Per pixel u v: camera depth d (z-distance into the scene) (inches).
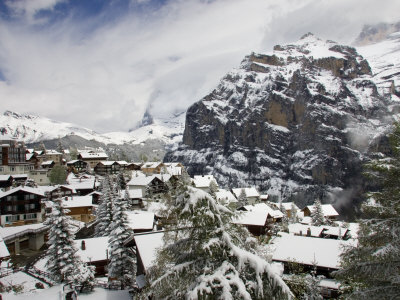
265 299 451.5
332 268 1541.6
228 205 574.9
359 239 666.8
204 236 488.1
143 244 1357.0
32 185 3934.5
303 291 1024.2
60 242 1547.7
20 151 5246.1
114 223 1676.9
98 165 6624.0
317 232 2731.3
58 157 6815.9
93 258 1878.7
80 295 1379.2
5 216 2775.6
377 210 654.5
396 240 572.4
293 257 1638.8
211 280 435.5
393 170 652.1
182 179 549.0
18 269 1941.4
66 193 3905.0
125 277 1563.7
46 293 1290.6
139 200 3917.3
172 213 537.3
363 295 596.4
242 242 526.3
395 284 595.2
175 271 477.4
